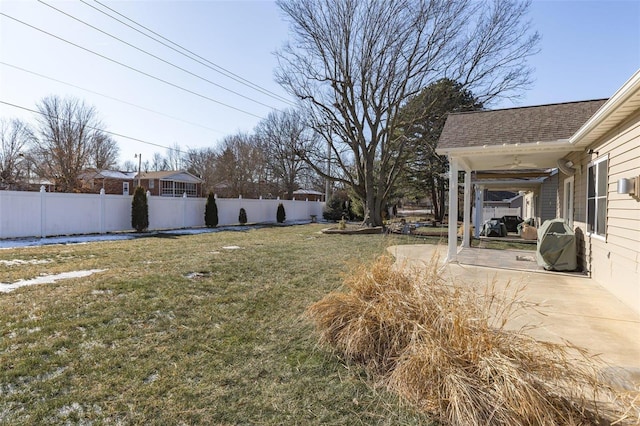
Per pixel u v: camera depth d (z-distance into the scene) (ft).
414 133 63.93
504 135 23.88
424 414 6.82
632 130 13.98
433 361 7.29
